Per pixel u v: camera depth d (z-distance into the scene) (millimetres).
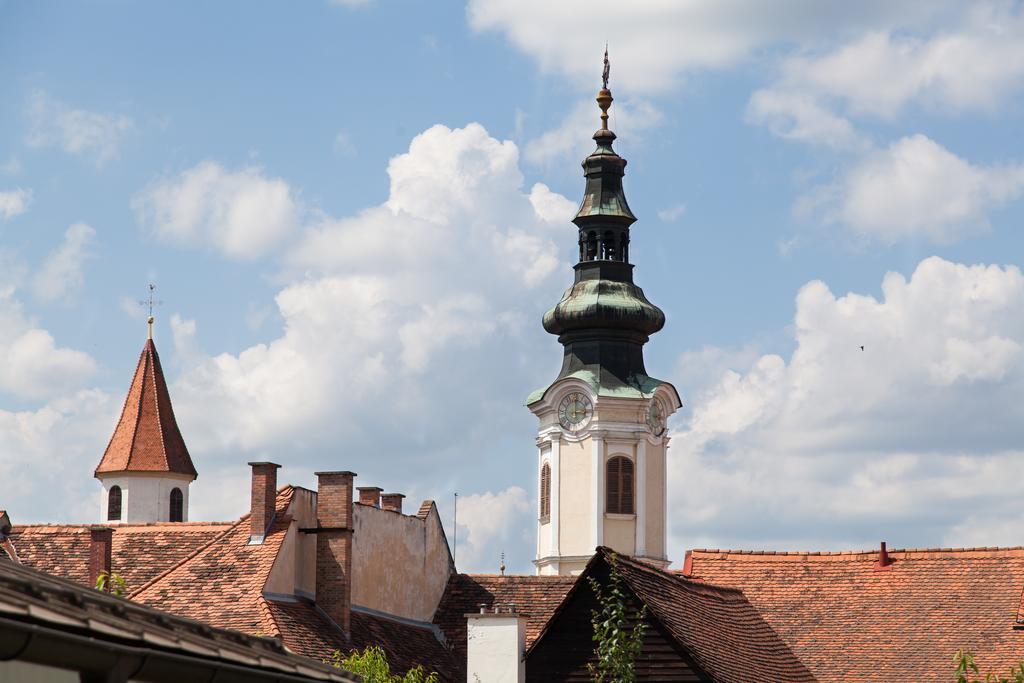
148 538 82062
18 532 83625
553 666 63188
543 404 176625
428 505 92562
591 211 177125
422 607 89750
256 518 74125
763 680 65750
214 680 22938
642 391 174750
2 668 19516
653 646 61188
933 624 83125
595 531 172625
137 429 176375
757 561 90000
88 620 20422
